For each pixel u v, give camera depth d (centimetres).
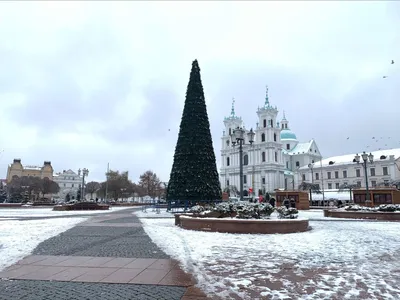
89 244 1262
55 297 625
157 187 10869
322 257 1004
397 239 1413
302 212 4178
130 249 1145
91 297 625
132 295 639
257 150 11338
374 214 2680
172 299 617
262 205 1812
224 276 780
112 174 9975
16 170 12825
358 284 717
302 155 12556
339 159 11050
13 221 2391
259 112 11600
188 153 3606
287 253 1062
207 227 1658
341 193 7619
